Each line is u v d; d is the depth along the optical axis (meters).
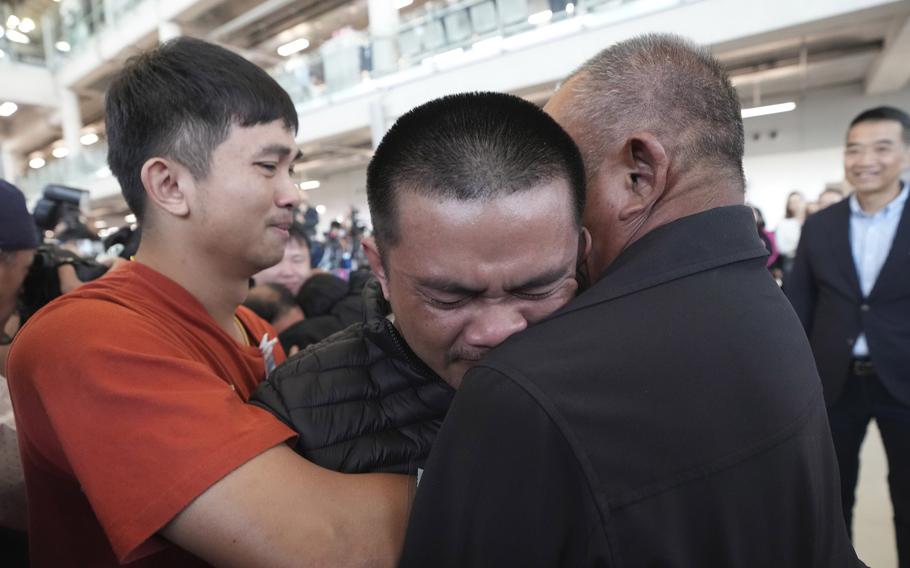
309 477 0.53
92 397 0.53
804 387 0.48
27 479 0.69
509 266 0.43
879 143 1.54
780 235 5.66
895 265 1.53
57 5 13.60
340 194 12.85
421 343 0.51
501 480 0.41
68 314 0.60
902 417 1.56
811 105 8.63
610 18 5.47
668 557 0.39
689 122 0.52
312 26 11.11
